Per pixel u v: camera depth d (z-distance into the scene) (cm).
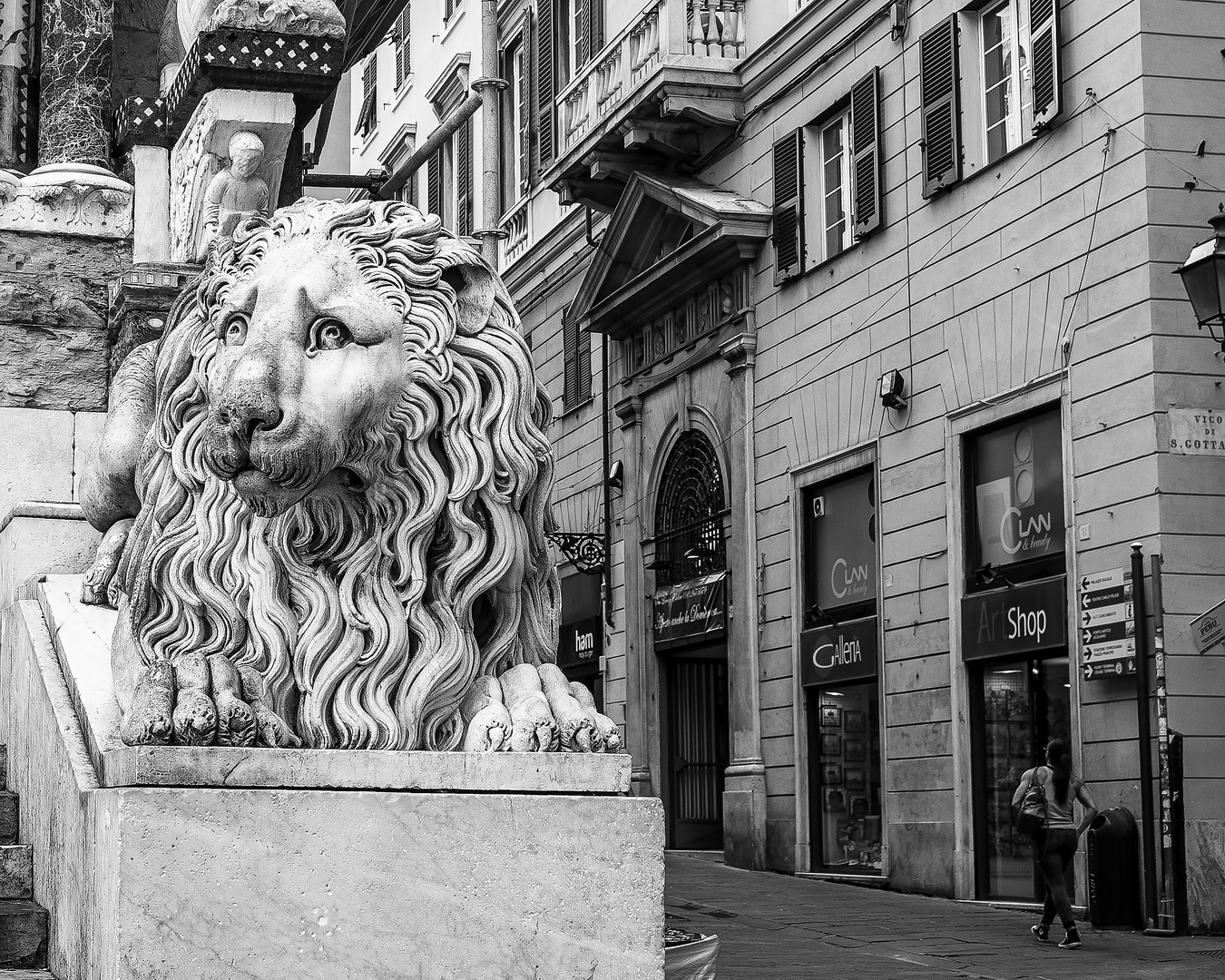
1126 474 1333
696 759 2266
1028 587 1448
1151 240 1320
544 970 333
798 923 1330
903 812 1638
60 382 692
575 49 2575
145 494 392
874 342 1739
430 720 360
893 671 1673
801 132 1905
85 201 709
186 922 311
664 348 2264
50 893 406
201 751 321
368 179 1299
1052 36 1437
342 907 321
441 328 359
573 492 2606
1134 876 1278
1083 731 1365
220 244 369
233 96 625
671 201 2098
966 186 1580
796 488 1898
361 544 358
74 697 406
